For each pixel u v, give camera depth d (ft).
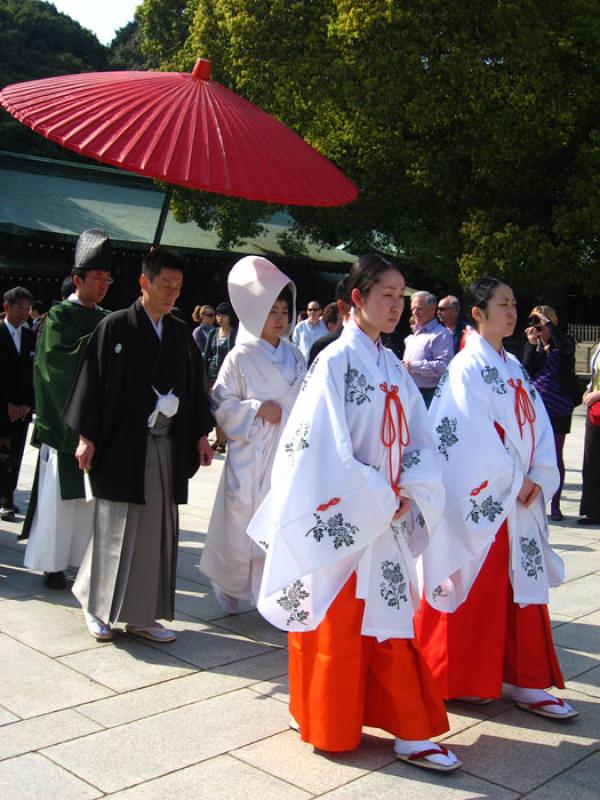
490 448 11.17
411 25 52.34
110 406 12.96
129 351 13.09
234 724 10.82
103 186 89.20
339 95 55.62
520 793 9.39
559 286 60.64
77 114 12.77
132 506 13.20
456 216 62.18
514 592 11.20
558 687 11.45
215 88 13.70
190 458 13.94
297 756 10.07
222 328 36.04
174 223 84.17
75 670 12.37
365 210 63.72
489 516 11.03
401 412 10.37
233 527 14.42
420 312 22.40
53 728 10.53
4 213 73.77
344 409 10.03
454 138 56.65
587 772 9.87
